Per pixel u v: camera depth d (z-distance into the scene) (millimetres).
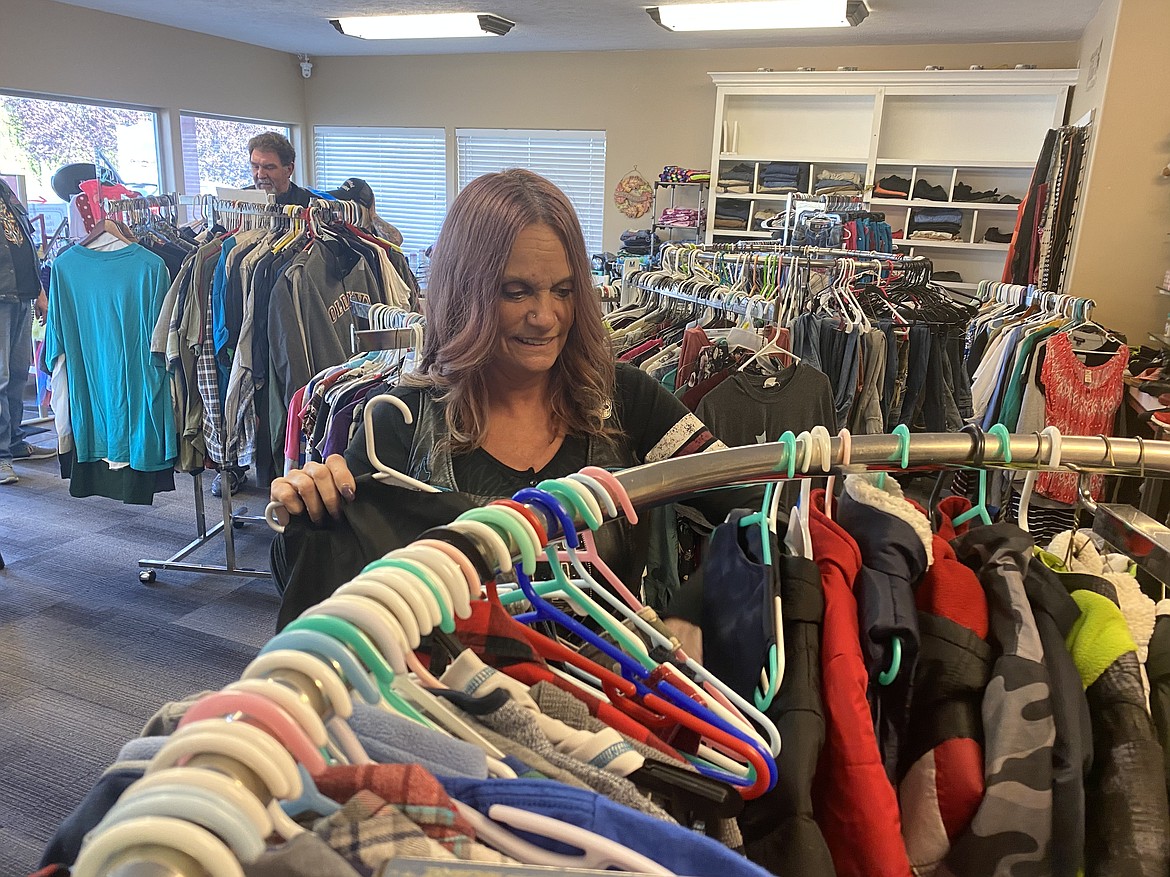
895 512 789
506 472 1100
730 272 2883
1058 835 625
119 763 482
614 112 6359
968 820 660
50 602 2816
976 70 5027
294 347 2459
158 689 2342
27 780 1958
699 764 658
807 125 5898
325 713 377
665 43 5844
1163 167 3553
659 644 702
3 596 2846
